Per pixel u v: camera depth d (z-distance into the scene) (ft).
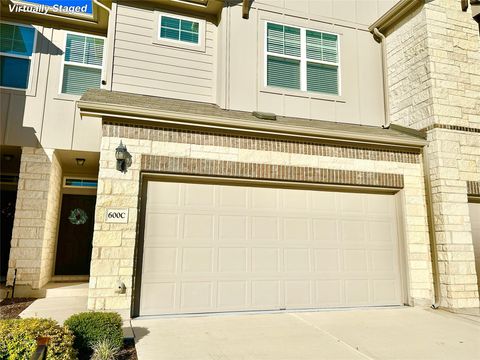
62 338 12.24
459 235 24.49
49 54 29.22
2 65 27.99
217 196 22.39
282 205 23.57
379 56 32.32
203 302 21.07
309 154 24.22
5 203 33.24
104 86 28.40
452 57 27.27
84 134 28.30
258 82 28.78
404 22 29.53
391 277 24.94
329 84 30.66
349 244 24.47
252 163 22.90
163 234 20.99
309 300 23.02
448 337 17.66
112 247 19.56
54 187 29.30
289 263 23.03
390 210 25.91
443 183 24.91
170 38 29.01
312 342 16.57
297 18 30.73
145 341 16.07
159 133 21.34
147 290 20.22
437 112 25.91
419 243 25.31
